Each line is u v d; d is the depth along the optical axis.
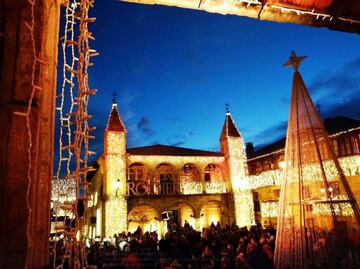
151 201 25.14
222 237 14.77
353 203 7.56
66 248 2.01
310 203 7.83
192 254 12.67
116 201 23.64
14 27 1.94
